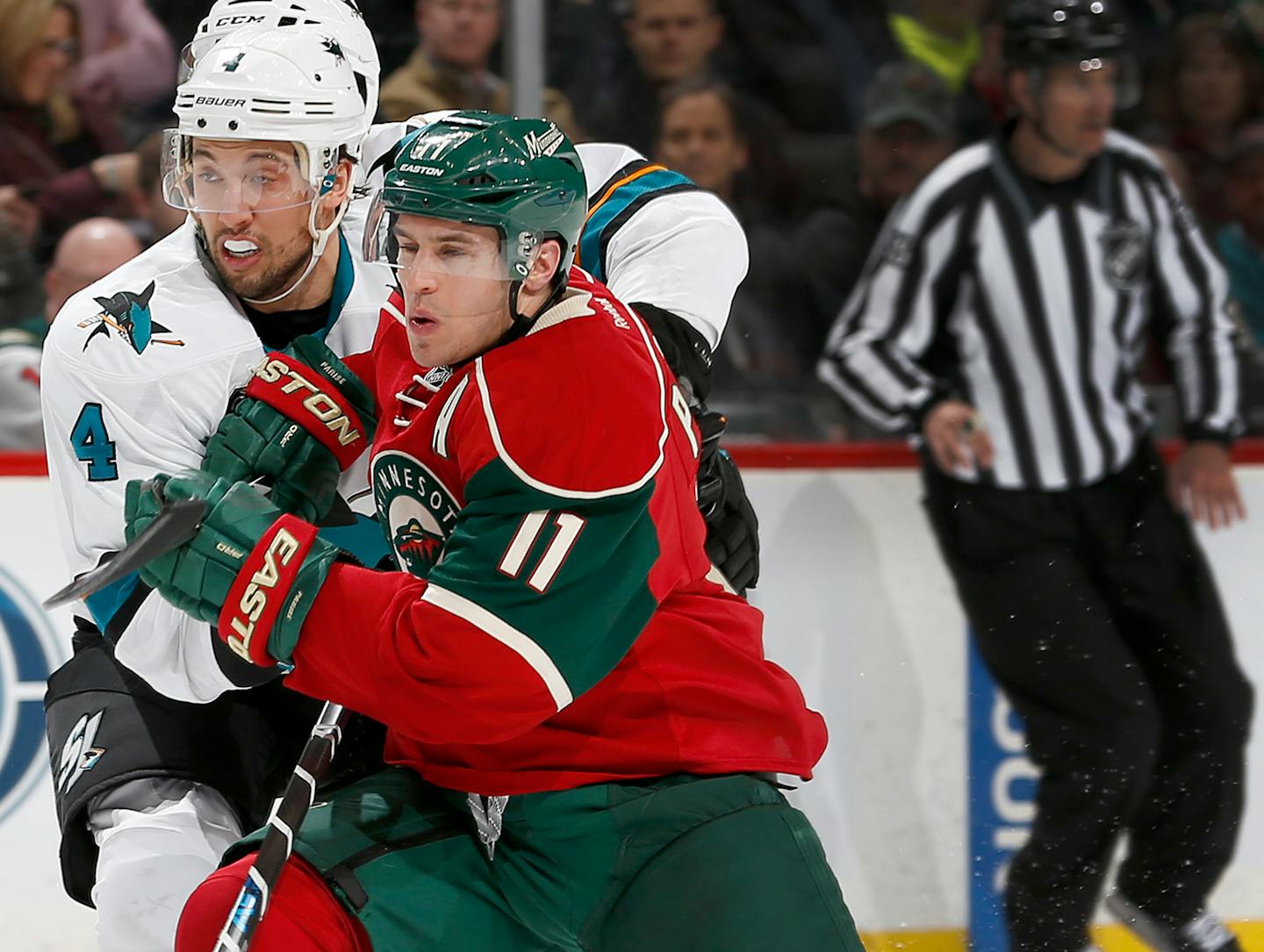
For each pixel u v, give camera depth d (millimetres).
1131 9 14602
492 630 6402
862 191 14297
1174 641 13055
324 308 8641
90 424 8305
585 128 14102
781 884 6930
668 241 8633
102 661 9055
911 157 14227
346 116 8094
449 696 6504
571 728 7102
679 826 7020
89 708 8836
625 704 7074
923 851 12719
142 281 8484
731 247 8766
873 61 14273
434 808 7520
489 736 6656
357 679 6719
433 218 6434
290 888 7094
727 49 14148
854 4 14258
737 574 8281
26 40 13188
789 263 14242
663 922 6965
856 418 13930
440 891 7211
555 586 6414
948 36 14273
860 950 7008
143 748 8555
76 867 8688
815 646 12977
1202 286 13297
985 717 12922
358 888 7082
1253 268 14430
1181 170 14586
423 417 6820
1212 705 12984
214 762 8648
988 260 12859
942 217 12891
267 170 7941
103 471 8320
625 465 6434
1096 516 13000
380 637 6566
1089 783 12688
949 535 13039
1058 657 12805
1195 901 12477
